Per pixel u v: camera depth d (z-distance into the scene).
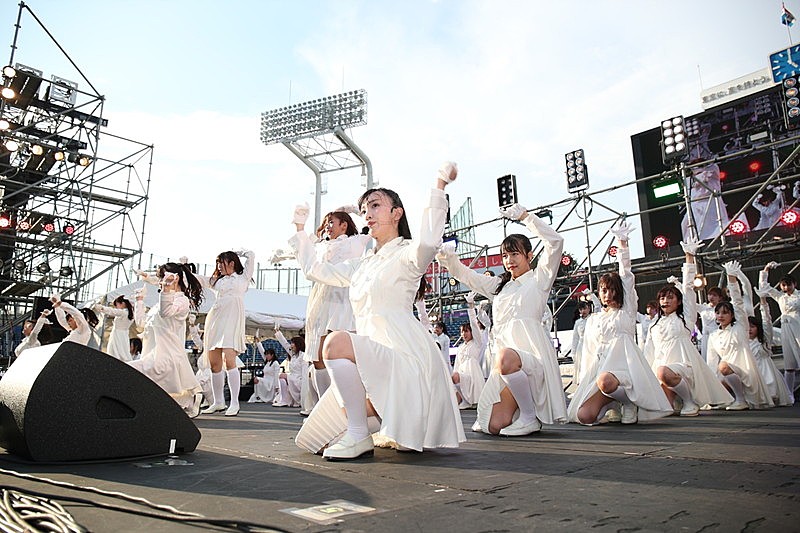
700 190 14.27
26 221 11.95
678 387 5.32
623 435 3.51
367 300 2.67
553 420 3.79
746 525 1.26
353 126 26.23
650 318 7.88
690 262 6.05
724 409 6.39
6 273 12.48
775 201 13.09
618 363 4.50
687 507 1.45
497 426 3.78
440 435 2.44
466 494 1.65
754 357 6.84
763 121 13.88
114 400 2.47
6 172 11.98
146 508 1.47
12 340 12.55
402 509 1.45
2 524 1.32
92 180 12.88
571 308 13.44
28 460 2.32
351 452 2.42
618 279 4.70
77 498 1.58
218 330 6.41
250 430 4.13
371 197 2.83
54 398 2.30
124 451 2.45
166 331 5.20
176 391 5.20
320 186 27.77
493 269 15.80
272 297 13.84
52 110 12.54
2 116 11.50
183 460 2.43
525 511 1.42
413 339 2.52
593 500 1.55
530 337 3.96
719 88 20.73
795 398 8.42
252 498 1.60
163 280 5.02
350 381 2.46
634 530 1.23
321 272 2.97
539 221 4.05
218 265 6.62
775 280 11.40
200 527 1.29
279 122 27.27
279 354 19.38
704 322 8.29
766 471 1.98
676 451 2.60
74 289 11.92
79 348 2.40
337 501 1.56
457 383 7.95
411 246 2.54
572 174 10.95
